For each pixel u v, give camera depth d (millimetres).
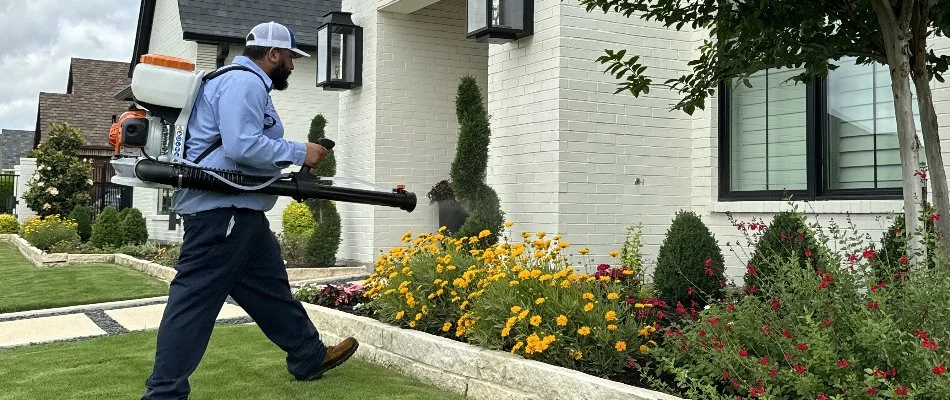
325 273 10297
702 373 3539
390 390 4156
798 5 3809
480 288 4621
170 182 3447
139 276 10242
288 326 4172
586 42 7953
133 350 5328
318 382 4312
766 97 7746
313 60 15836
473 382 4070
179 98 3547
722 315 3689
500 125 8688
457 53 11344
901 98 3633
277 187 3654
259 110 3582
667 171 8297
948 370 2865
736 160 8047
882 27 3631
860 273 3871
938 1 3752
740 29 3832
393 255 5457
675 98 8305
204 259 3541
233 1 15680
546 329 3982
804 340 3229
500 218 8383
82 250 13594
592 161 7961
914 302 3170
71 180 19719
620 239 8062
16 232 20578
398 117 10930
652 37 8219
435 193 10742
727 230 7934
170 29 17625
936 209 3672
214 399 3949
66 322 6770
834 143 7164
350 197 3828
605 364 3848
